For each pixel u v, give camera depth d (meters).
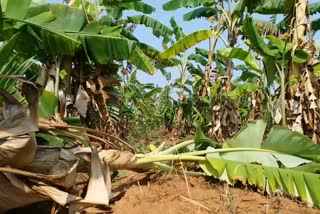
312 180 2.75
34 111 1.98
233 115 5.25
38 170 2.08
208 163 2.95
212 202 2.60
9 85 2.61
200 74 8.45
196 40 5.30
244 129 3.05
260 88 4.81
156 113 11.79
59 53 3.94
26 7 3.08
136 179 2.96
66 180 2.07
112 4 5.12
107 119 4.73
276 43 3.45
